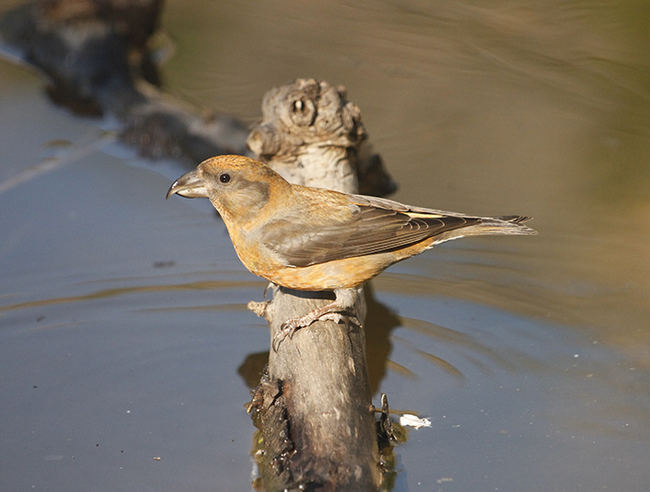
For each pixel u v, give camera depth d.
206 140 14.72
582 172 14.46
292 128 11.14
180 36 19.47
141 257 12.31
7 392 9.39
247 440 8.57
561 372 9.80
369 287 11.91
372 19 20.52
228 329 10.77
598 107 16.53
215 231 13.16
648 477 7.92
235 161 9.38
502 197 13.67
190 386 9.58
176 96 16.69
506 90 17.22
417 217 9.38
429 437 8.64
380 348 10.49
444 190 13.91
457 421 8.92
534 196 13.77
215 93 16.89
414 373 9.91
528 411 9.06
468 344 10.45
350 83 17.47
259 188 9.29
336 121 11.18
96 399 9.30
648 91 16.94
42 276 11.71
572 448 8.39
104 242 12.62
